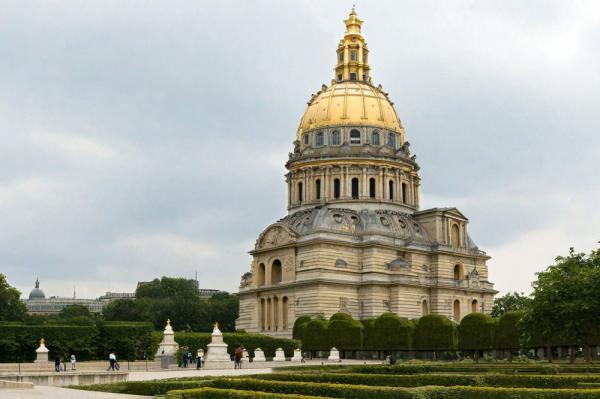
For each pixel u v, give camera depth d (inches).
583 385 1859.0
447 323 4672.7
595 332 3459.6
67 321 7588.6
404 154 6884.8
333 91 7052.2
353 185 6628.9
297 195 6815.9
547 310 3528.5
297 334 5359.3
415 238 6417.3
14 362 4126.5
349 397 1729.8
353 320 5083.7
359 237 6156.5
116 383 2121.1
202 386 2028.8
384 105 7032.5
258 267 6412.4
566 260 3713.1
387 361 4451.3
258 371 3312.0
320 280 5718.5
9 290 7204.7
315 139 6865.2
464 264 6599.4
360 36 7431.1
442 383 2059.5
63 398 1801.2
